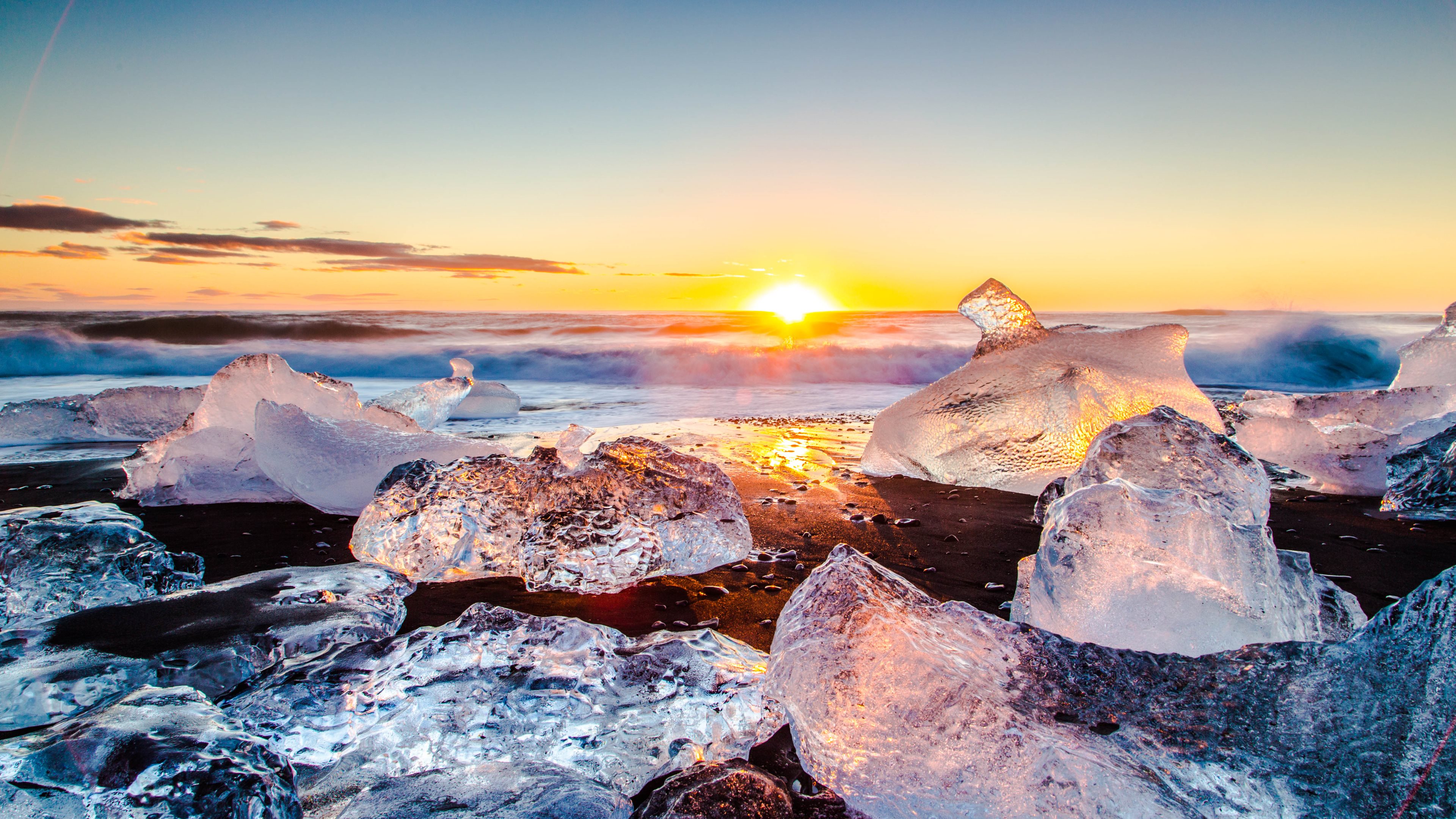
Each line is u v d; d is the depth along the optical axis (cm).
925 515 347
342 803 144
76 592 228
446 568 269
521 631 180
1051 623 185
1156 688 149
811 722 150
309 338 1780
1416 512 327
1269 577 177
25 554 235
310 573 244
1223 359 1159
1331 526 317
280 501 374
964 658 155
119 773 121
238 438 378
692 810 132
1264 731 137
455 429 612
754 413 733
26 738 132
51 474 438
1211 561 176
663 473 290
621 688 168
